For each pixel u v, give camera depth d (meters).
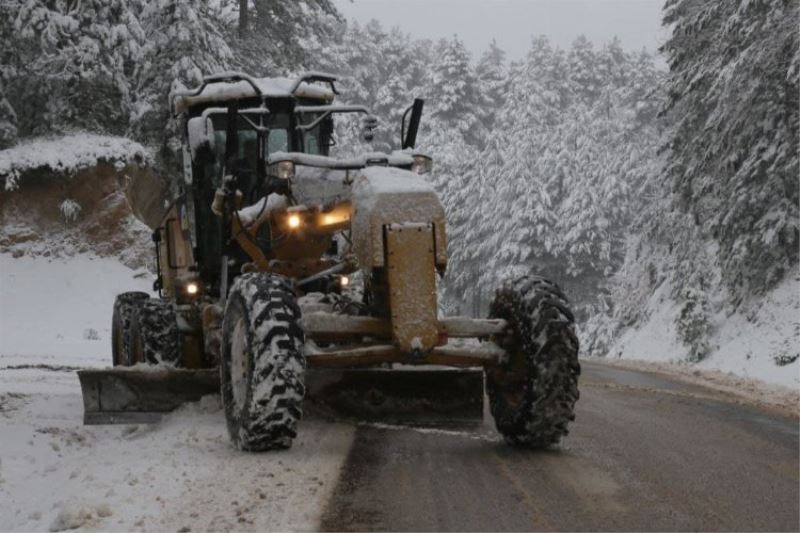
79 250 28.02
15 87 29.25
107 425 8.33
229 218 8.97
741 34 22.92
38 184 27.95
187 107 10.23
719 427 9.08
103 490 5.65
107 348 21.61
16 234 27.45
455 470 6.39
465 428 8.16
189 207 10.13
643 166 46.66
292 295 6.87
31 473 6.33
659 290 32.47
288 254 8.70
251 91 10.10
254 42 34.44
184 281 10.20
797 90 22.17
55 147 28.25
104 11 28.52
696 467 6.73
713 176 24.95
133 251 28.56
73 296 26.50
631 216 50.12
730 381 15.52
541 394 6.88
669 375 16.88
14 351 20.08
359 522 5.02
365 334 6.94
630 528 5.01
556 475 6.30
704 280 28.38
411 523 5.03
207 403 8.18
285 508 5.25
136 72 28.70
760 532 4.98
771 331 22.48
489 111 72.31
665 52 28.70
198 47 28.39
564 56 84.81
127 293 13.05
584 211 49.19
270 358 6.55
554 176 52.00
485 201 55.78
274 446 6.80
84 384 7.96
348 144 46.88
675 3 29.75
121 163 28.67
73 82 28.66
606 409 10.46
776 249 23.52
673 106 27.50
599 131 57.47
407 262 6.76
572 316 7.00
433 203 6.91
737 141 23.33
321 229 8.29
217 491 5.61
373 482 5.96
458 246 57.38
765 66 21.98
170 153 29.47
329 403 8.28
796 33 21.00
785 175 22.70
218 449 6.93
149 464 6.36
